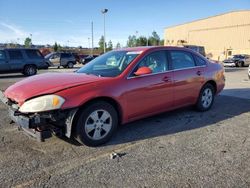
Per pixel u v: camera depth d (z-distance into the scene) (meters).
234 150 4.22
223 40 50.66
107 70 4.90
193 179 3.35
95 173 3.49
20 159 3.87
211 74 6.39
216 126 5.40
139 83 4.77
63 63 27.81
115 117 4.50
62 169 3.59
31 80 4.61
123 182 3.29
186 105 5.93
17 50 16.52
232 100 7.99
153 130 5.12
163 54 5.40
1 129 5.15
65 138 4.62
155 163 3.77
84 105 4.15
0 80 14.15
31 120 3.78
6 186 3.18
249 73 14.51
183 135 4.87
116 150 4.21
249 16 46.06
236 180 3.33
